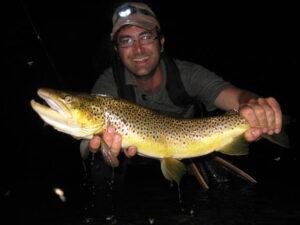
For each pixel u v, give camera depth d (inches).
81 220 33.5
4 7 115.9
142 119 31.8
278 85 139.9
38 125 90.2
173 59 42.8
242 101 35.1
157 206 36.5
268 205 34.4
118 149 30.5
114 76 40.9
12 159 68.2
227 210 33.8
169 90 40.6
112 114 31.0
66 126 29.6
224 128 32.5
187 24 185.5
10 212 36.8
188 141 32.5
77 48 141.8
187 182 45.4
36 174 56.4
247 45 173.5
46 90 29.4
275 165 51.2
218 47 176.2
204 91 40.2
